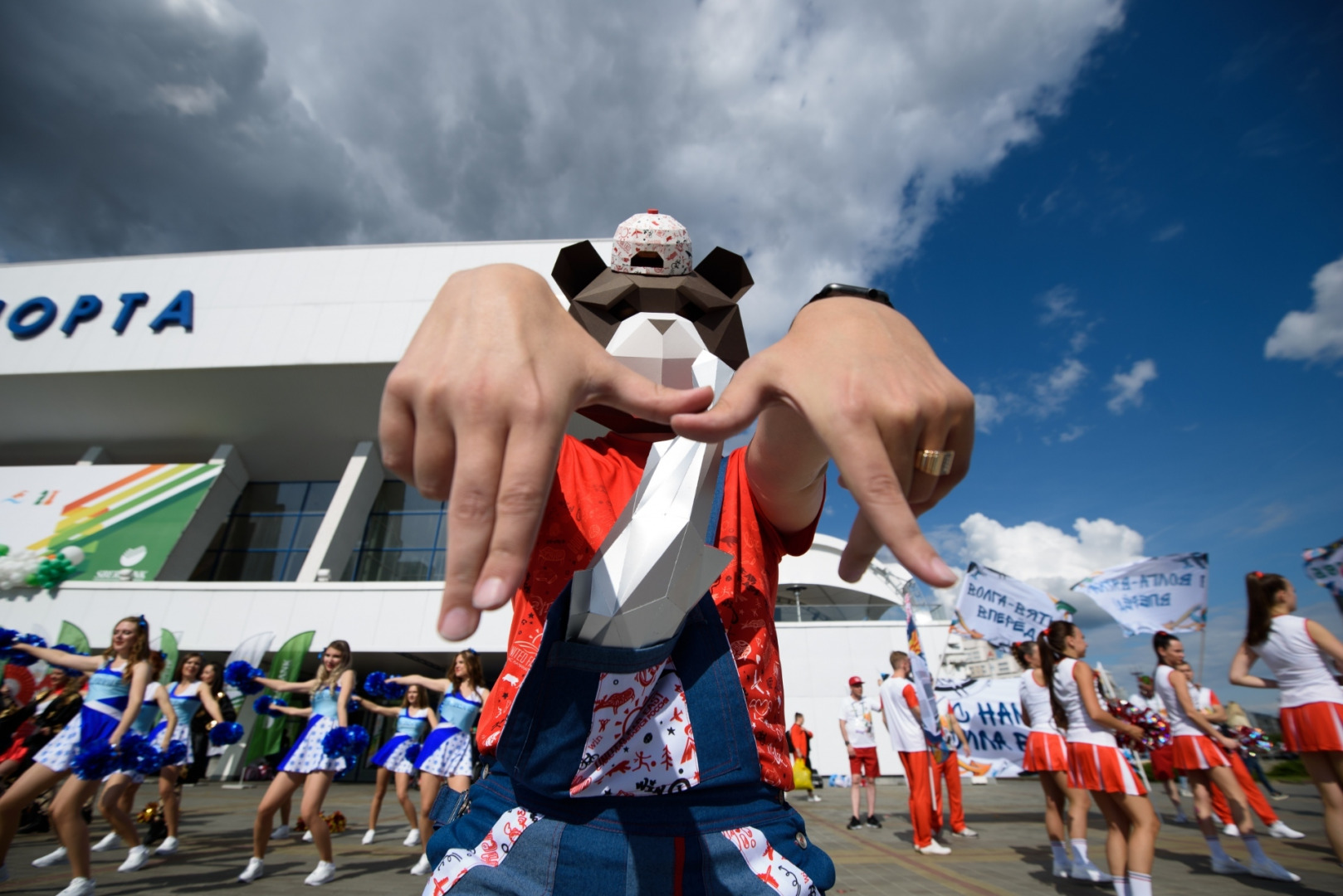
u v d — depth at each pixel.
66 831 3.78
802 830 0.90
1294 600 3.87
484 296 0.55
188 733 6.12
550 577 0.91
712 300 1.07
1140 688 8.22
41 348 20.17
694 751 0.79
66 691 5.13
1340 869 4.79
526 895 0.76
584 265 1.16
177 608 16.36
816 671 15.98
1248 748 6.61
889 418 0.52
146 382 19.91
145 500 19.28
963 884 4.44
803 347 0.59
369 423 20.47
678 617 0.75
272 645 15.94
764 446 0.92
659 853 0.77
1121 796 3.59
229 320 19.95
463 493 0.48
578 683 0.80
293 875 4.73
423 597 16.30
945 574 0.45
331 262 20.39
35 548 17.92
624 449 1.05
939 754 6.29
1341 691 3.59
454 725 5.45
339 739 4.59
